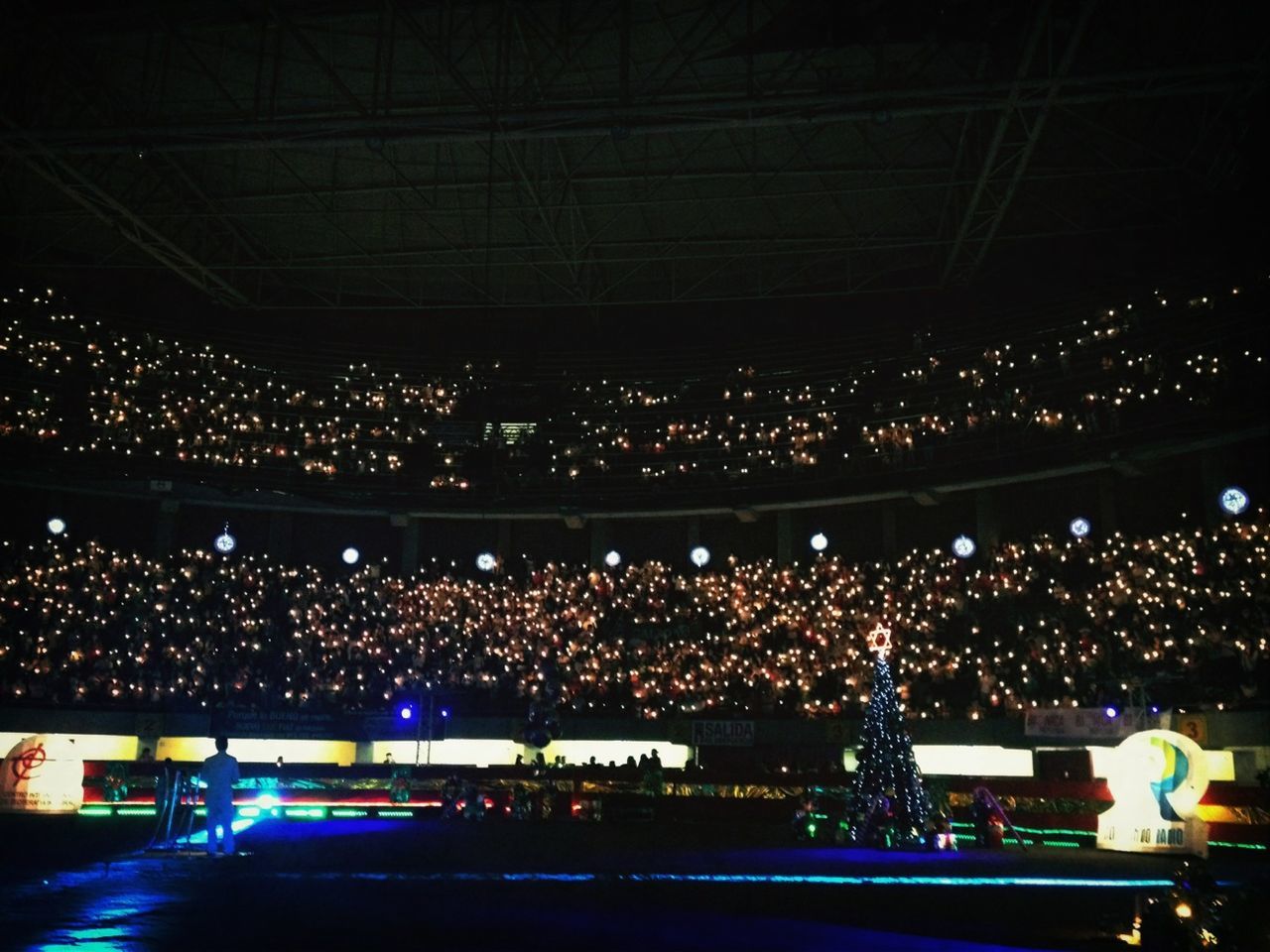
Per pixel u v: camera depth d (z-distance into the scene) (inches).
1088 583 1314.0
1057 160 1337.4
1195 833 818.2
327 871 597.0
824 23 1106.1
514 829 1021.2
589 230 1531.7
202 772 685.9
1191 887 390.6
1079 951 390.0
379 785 1239.5
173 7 1094.4
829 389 1583.4
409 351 1705.2
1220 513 1259.8
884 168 1349.7
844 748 1343.5
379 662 1473.9
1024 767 1267.2
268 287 1692.9
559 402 1670.8
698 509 1573.6
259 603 1489.9
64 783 1029.8
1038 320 1454.2
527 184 1347.2
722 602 1491.1
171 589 1459.2
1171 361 1306.6
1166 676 1172.5
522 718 1454.2
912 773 894.4
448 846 789.2
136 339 1577.3
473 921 424.8
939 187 1380.4
